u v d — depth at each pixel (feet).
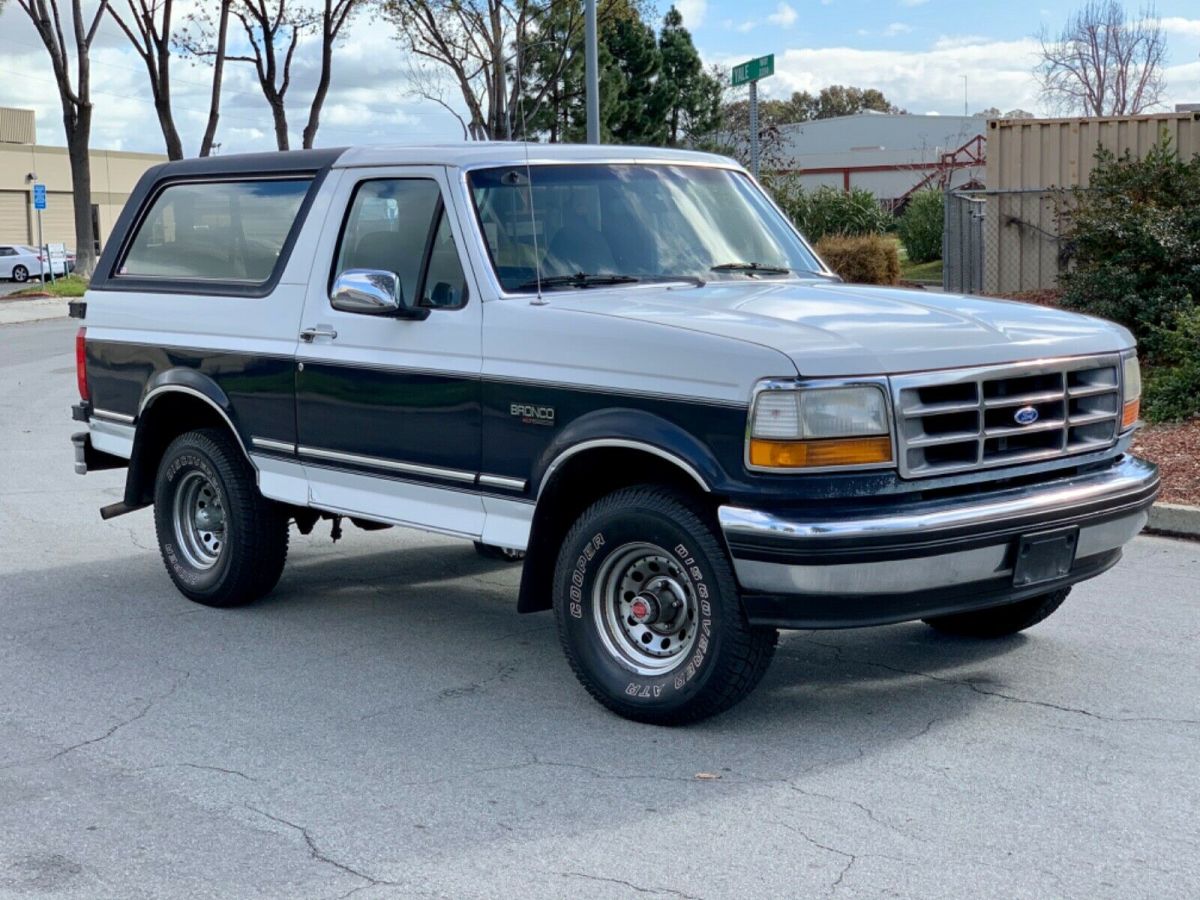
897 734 16.87
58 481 36.06
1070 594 23.32
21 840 14.23
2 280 165.17
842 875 13.07
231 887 13.10
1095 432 17.62
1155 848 13.58
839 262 68.08
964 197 58.90
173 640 21.54
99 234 225.97
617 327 16.92
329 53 124.26
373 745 16.81
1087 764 15.81
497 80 118.73
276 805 15.02
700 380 15.96
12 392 57.67
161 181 24.38
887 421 15.48
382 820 14.57
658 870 13.25
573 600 17.60
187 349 22.93
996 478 16.47
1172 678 18.85
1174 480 29.86
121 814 14.85
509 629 22.09
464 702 18.42
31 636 21.81
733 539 15.64
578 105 146.41
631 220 20.10
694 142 167.43
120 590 24.77
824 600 15.49
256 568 22.84
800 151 235.61
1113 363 17.72
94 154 223.10
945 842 13.78
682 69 176.55
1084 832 13.98
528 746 16.70
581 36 125.29
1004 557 16.26
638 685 17.06
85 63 135.03
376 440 19.93
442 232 19.29
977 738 16.69
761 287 19.40
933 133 227.81
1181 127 56.13
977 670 19.31
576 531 17.44
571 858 13.56
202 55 124.67
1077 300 44.80
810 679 19.03
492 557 27.04
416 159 19.97
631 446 16.49
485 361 18.28
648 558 17.06
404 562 26.73
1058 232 56.13
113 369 24.61
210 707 18.33
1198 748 16.28
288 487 21.67
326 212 21.07
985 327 16.90
